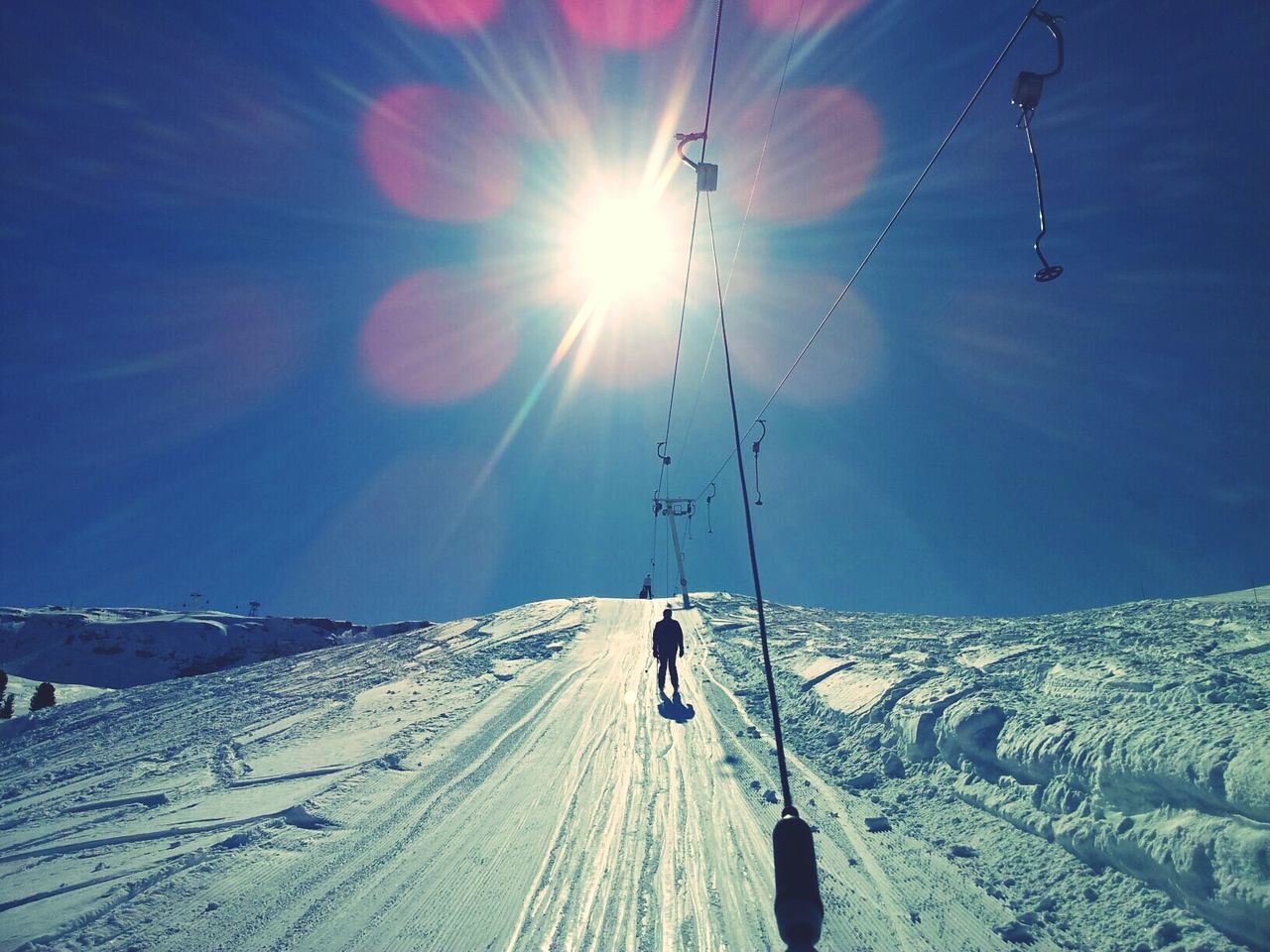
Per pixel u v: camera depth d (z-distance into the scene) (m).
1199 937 3.51
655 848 5.76
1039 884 4.47
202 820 7.04
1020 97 3.72
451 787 7.61
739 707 10.63
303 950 4.48
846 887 4.84
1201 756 3.97
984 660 8.91
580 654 16.36
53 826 7.46
